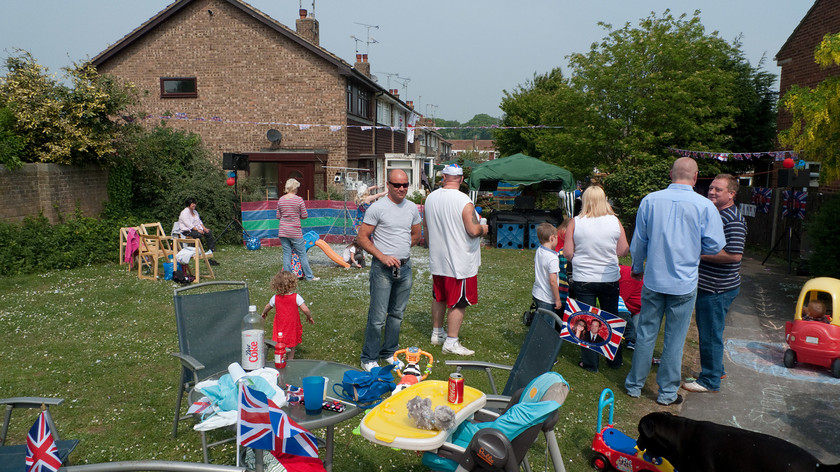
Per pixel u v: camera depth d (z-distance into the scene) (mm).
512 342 6684
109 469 2211
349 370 3898
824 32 15930
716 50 18969
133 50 20281
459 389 3100
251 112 20297
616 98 19000
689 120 18266
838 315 5688
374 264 5551
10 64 12344
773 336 7141
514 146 37344
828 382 5523
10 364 5707
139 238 10297
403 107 31172
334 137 20188
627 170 17281
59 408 4676
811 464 2758
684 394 5262
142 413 4590
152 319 7469
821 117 9266
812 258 9773
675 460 3242
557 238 6438
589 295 5633
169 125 20391
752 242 16297
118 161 14008
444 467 2887
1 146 11141
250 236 14422
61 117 12578
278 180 19156
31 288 9320
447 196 5863
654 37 18719
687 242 4805
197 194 14789
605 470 3785
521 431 2709
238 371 3453
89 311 7816
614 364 5926
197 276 9852
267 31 19891
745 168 26547
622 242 5605
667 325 4961
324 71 19953
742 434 3027
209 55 20125
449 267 5957
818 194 12844
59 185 12305
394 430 2799
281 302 5273
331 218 15328
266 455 3025
